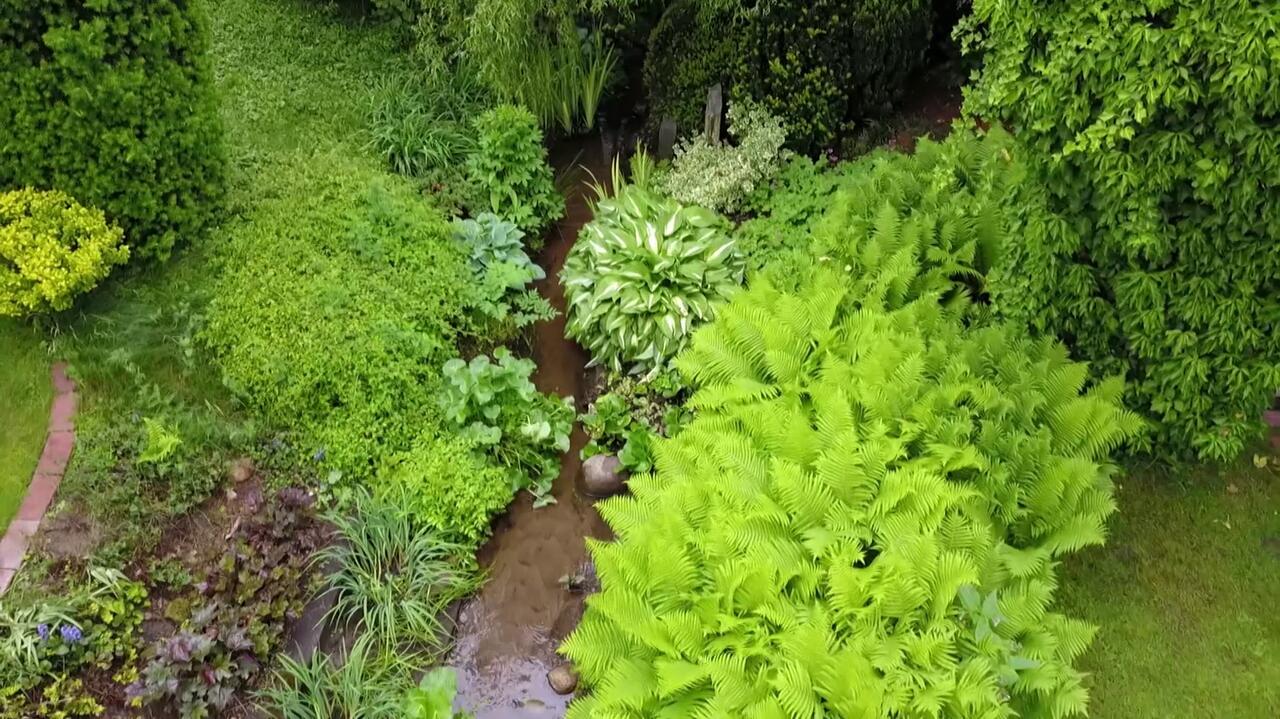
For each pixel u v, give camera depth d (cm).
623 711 395
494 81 783
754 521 427
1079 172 461
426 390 597
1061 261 497
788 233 682
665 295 633
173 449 530
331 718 459
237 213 676
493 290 668
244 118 778
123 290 616
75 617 455
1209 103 408
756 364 545
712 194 723
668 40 797
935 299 557
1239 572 509
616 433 608
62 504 504
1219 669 469
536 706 493
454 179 762
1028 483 466
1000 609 396
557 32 784
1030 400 491
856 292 582
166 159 611
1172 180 430
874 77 776
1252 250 442
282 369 570
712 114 761
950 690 348
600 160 852
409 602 505
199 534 513
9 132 556
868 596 389
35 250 548
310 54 868
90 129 570
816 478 439
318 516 534
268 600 484
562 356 686
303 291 616
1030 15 445
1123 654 478
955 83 843
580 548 568
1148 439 519
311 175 716
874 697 340
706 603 406
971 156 648
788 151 746
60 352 577
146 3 573
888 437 468
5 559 479
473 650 516
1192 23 393
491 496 561
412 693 464
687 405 539
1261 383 465
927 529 412
